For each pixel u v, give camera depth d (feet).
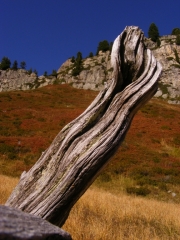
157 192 55.93
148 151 86.53
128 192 55.01
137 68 8.25
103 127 7.36
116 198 37.01
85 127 7.42
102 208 27.48
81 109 155.43
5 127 104.99
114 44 8.44
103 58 344.08
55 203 6.84
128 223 23.70
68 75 315.58
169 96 264.31
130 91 7.79
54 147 7.36
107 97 7.85
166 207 34.68
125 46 8.48
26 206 6.95
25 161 71.20
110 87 7.98
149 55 8.51
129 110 7.66
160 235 20.85
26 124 112.16
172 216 26.76
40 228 4.32
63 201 6.87
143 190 54.08
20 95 184.34
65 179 6.88
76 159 6.99
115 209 27.61
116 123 7.45
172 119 143.64
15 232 3.77
